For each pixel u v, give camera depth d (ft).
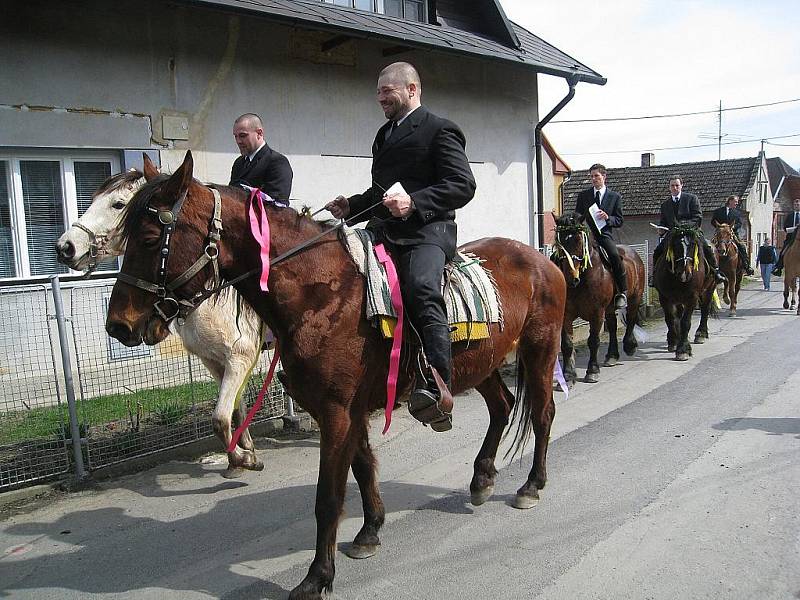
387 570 11.93
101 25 23.29
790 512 13.69
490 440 14.98
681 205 32.76
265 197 11.02
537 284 14.52
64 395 17.99
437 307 10.98
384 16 33.96
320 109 30.04
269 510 14.83
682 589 10.91
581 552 12.34
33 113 22.09
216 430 15.94
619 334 37.81
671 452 17.63
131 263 9.84
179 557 12.71
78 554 12.89
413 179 11.76
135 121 24.32
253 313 15.90
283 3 27.14
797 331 37.78
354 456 11.74
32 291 16.65
